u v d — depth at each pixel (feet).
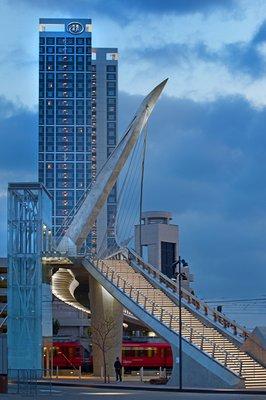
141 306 243.19
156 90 336.49
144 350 314.55
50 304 296.10
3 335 169.27
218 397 155.63
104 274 273.13
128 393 174.09
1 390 165.17
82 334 626.23
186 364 207.72
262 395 165.89
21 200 283.79
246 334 226.79
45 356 287.89
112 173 338.34
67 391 182.70
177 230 604.08
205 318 242.17
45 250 295.28
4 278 410.11
